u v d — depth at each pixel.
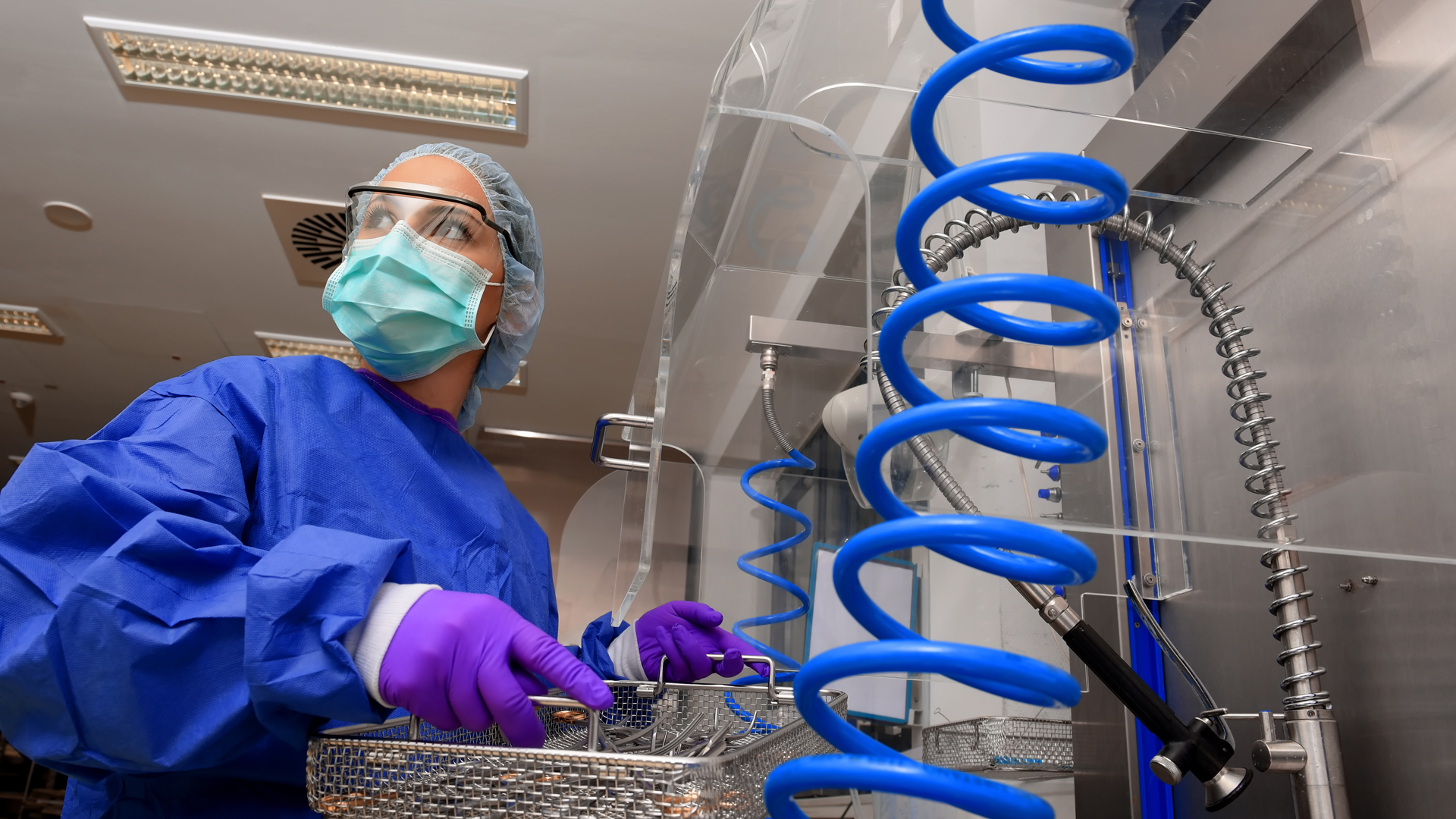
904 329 0.40
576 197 3.23
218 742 0.65
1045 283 0.38
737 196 0.97
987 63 0.42
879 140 0.80
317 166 3.15
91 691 0.62
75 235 3.58
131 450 0.79
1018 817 0.31
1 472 5.92
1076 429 0.36
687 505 1.12
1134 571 0.99
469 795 0.52
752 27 0.82
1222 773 0.58
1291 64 0.80
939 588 1.10
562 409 4.99
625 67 2.65
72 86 2.84
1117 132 0.84
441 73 2.73
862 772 0.32
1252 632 0.84
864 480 0.40
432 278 1.12
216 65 2.77
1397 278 0.69
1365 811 0.72
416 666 0.62
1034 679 0.33
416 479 1.05
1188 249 0.77
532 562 1.23
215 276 3.83
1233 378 0.72
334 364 1.08
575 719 0.87
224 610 0.65
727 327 1.08
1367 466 0.70
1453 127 0.66
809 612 1.08
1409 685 0.68
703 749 0.75
